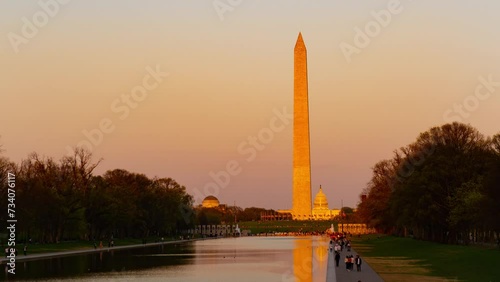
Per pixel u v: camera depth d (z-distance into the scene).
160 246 175.38
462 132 135.00
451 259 93.44
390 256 113.62
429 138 138.12
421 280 71.06
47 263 101.69
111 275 81.00
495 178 100.44
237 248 158.62
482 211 102.06
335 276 76.25
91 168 166.75
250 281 74.19
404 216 131.50
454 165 124.75
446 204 123.00
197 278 77.44
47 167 157.38
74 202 153.38
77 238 177.75
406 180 141.12
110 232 195.25
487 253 91.75
